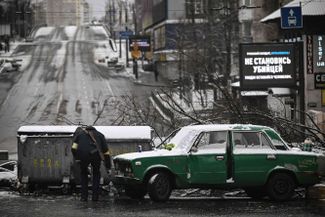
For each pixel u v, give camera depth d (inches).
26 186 1167.6
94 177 1022.4
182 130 1086.4
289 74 2354.8
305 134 1422.2
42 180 1154.0
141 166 1005.2
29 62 6520.7
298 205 976.9
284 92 2773.1
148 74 5821.9
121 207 943.0
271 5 4111.7
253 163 1032.2
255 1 4124.0
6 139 2881.4
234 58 4124.0
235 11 3914.9
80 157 1004.6
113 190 1165.1
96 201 1019.3
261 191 1115.9
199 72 3393.2
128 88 4729.3
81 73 5693.9
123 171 1037.2
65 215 861.8
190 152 1024.9
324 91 2618.1
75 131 1067.9
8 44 7662.4
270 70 2352.4
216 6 4370.1
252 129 1052.5
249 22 4170.8
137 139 1174.3
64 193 1154.0
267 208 938.1
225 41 3919.8
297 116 2637.8
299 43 2539.4
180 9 6314.0
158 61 5821.9
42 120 3371.1
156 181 1005.8
